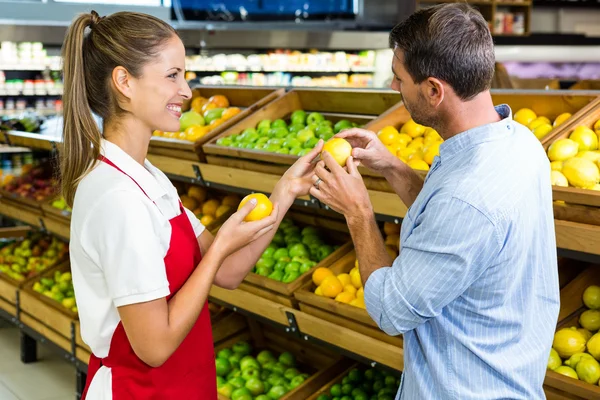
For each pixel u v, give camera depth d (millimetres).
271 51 8523
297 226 3637
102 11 8078
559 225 2035
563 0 9883
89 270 1630
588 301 2395
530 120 2783
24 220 4902
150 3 8383
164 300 1576
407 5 8875
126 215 1560
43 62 7422
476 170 1470
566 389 2027
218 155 3389
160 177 1788
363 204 1682
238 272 1950
